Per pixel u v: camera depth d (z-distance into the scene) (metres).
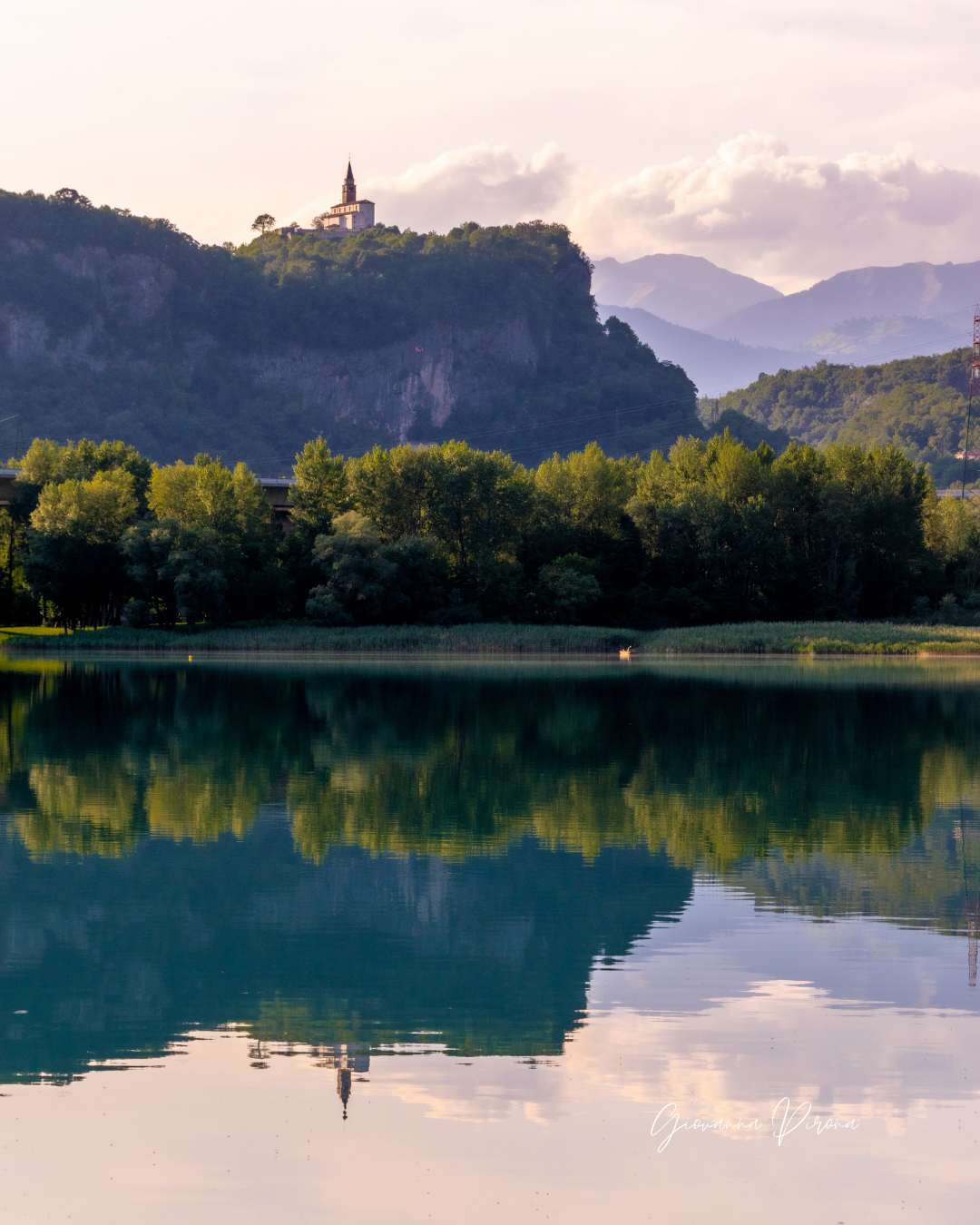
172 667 99.94
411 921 24.38
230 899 25.95
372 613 125.94
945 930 23.66
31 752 47.88
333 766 44.59
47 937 23.28
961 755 48.09
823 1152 14.88
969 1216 13.64
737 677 90.06
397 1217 13.52
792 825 33.94
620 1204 13.84
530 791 39.34
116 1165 14.58
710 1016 19.17
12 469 153.38
